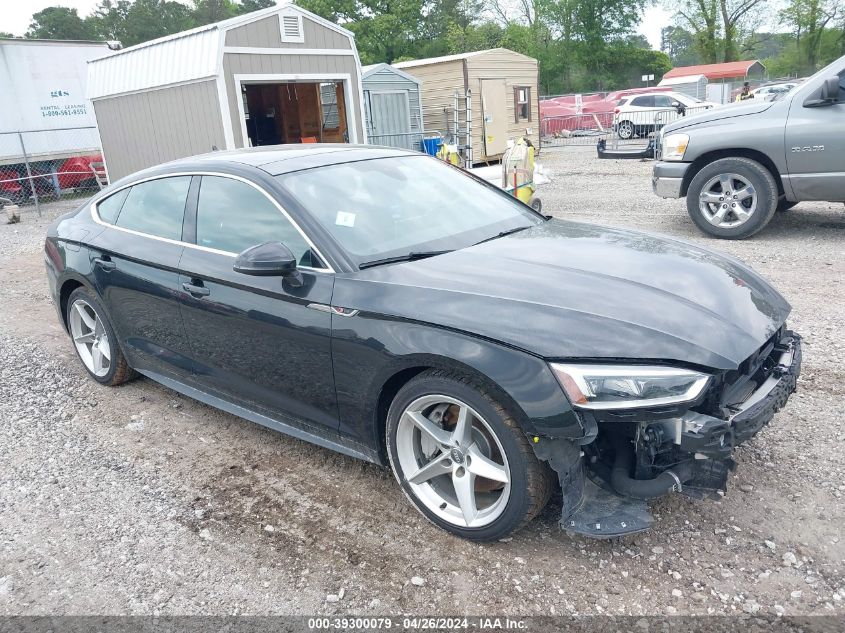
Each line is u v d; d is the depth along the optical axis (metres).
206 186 3.79
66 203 16.89
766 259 6.78
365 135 14.65
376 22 43.00
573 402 2.44
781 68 68.19
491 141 19.11
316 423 3.33
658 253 3.30
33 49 16.38
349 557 2.87
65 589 2.79
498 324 2.62
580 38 56.34
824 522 2.86
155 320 4.02
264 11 12.19
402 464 3.00
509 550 2.83
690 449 2.48
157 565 2.90
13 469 3.78
